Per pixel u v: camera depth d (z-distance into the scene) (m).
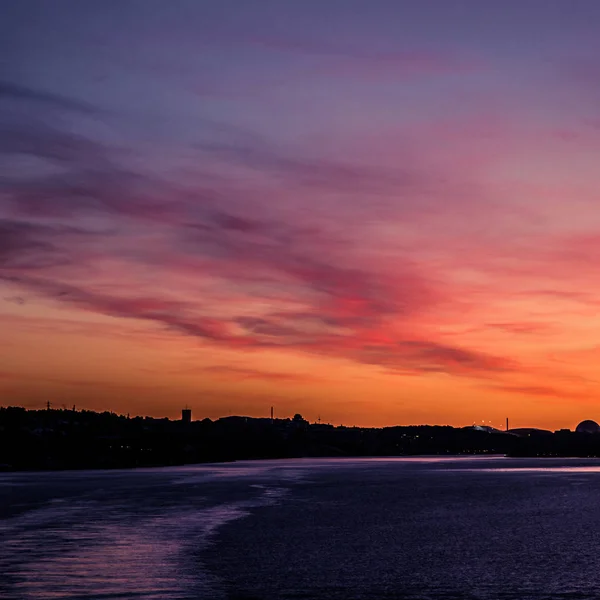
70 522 84.50
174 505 107.94
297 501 116.31
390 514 95.81
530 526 83.06
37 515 92.94
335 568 54.97
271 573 52.78
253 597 45.75
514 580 51.03
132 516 91.44
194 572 52.81
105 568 53.97
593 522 87.56
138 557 58.72
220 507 104.56
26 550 62.25
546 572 53.94
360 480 183.62
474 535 74.69
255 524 82.75
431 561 58.31
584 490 146.12
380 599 45.56
